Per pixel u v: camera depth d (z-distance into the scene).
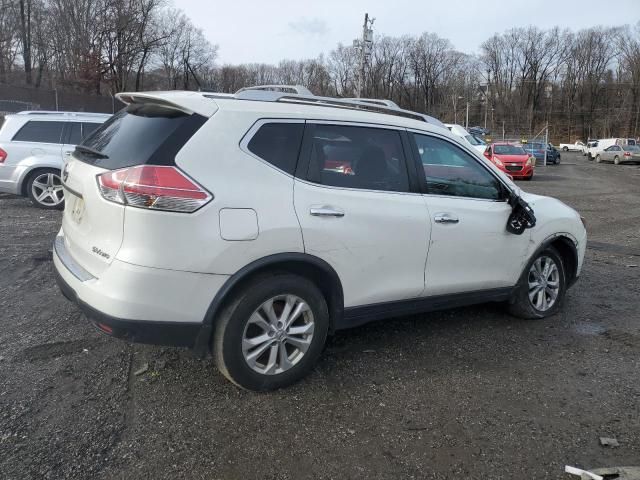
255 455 2.84
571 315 5.18
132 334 3.02
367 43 34.41
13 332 4.24
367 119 3.83
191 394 3.41
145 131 3.23
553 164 40.31
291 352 3.55
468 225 4.20
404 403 3.42
